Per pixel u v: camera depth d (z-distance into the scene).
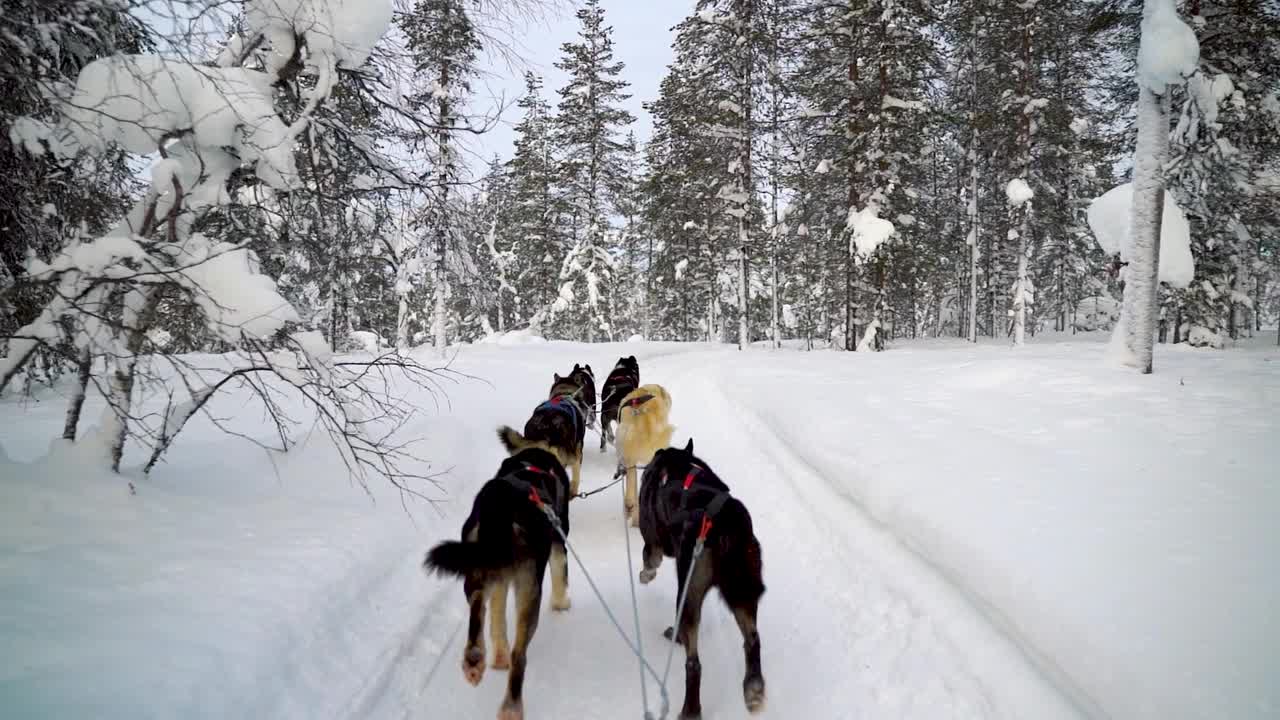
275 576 4.46
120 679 3.06
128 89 4.43
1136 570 4.32
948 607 4.52
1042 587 4.37
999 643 4.01
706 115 25.86
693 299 38.69
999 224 35.12
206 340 5.27
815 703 3.89
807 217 28.30
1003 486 6.09
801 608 5.04
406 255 7.75
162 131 4.72
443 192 7.08
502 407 12.96
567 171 36.03
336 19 5.53
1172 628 3.69
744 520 3.89
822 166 26.25
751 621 3.63
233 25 5.58
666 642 4.70
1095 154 25.58
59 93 4.34
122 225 5.18
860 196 24.34
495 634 4.12
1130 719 3.27
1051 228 30.33
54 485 4.97
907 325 47.25
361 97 6.77
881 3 22.77
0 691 2.83
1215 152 16.55
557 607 5.11
